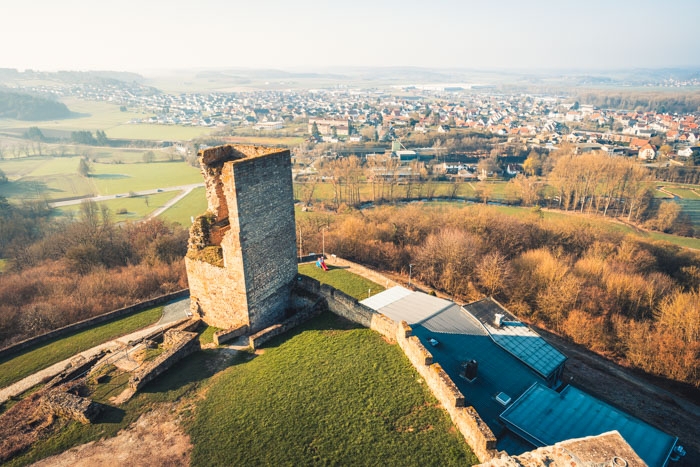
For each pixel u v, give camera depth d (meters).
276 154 43.56
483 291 81.50
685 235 124.25
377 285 65.31
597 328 68.62
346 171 153.62
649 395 53.88
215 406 32.78
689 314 65.19
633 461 14.75
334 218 120.62
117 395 34.62
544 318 76.44
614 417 35.50
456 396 28.62
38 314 62.84
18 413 34.56
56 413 32.28
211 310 47.59
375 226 104.56
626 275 82.00
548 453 15.77
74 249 89.69
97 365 39.78
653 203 145.12
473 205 137.12
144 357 40.03
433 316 49.84
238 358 39.91
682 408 52.06
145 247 95.38
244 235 41.03
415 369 35.12
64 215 137.88
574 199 150.25
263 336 41.81
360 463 26.38
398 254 94.12
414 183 169.25
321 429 29.41
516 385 39.81
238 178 39.03
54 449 29.25
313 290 48.69
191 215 138.50
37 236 116.50
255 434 29.47
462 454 26.31
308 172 190.25
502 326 48.97
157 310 61.88
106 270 87.00
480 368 41.66
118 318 59.44
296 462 26.84
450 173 189.88
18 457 28.69
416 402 31.20
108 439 29.91
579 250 102.56
